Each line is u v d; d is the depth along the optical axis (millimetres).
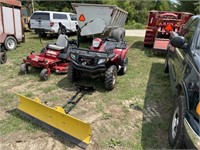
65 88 5238
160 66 7441
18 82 5613
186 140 2602
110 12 9211
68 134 3316
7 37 9320
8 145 3193
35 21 13859
